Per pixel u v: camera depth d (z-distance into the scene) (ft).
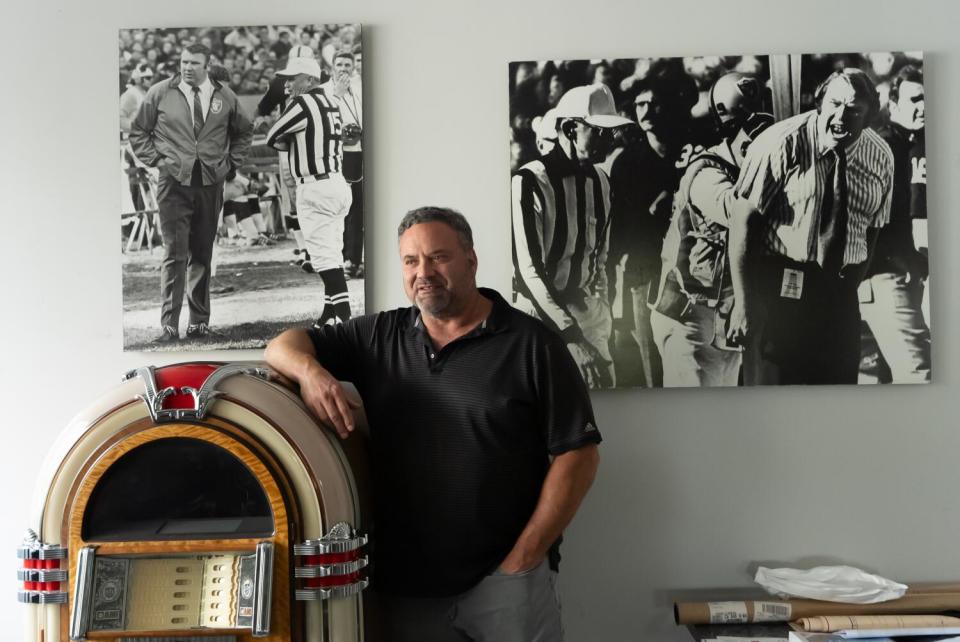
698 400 6.61
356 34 6.55
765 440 6.60
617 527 6.59
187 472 4.84
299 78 6.54
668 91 6.54
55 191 6.61
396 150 6.63
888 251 6.51
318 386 5.08
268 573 4.52
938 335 6.60
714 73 6.54
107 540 4.67
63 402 6.58
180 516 4.82
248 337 6.49
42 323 6.59
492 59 6.64
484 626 5.31
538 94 6.55
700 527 6.59
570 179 6.54
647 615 6.57
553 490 5.27
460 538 5.25
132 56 6.52
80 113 6.62
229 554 4.64
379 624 5.66
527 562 5.22
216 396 4.79
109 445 4.71
